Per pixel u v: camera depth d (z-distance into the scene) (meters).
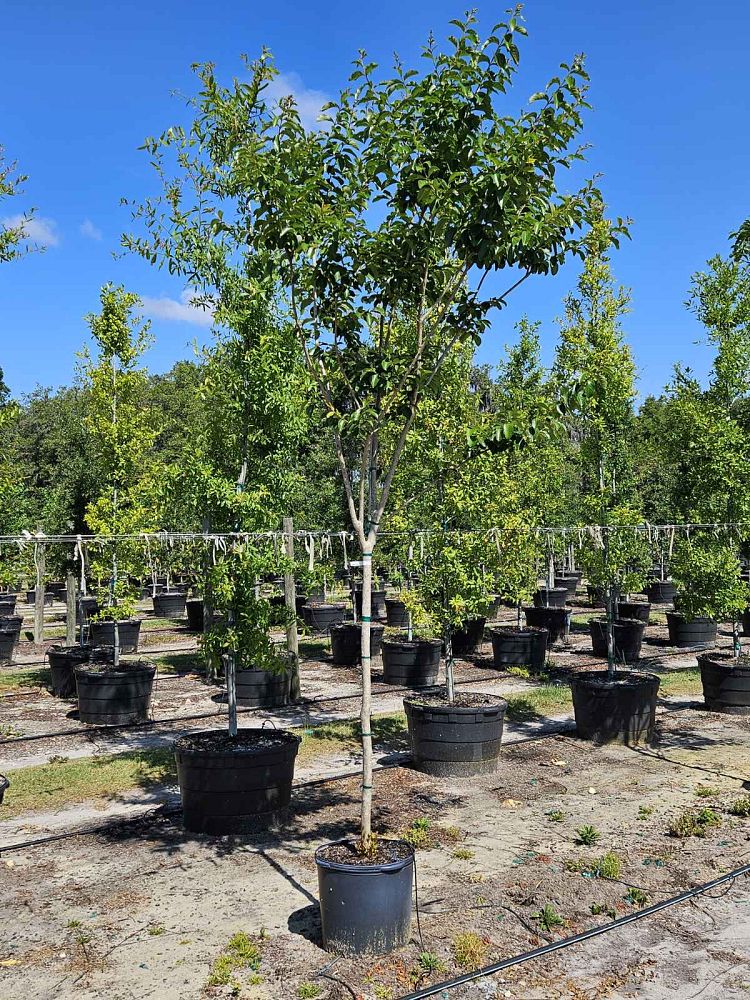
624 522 9.23
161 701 11.15
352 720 10.03
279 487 8.05
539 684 12.20
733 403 10.27
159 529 10.75
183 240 7.73
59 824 6.49
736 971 4.15
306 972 4.12
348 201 4.52
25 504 16.34
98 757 8.45
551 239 4.65
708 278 10.22
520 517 9.27
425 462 8.55
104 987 4.02
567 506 17.00
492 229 4.41
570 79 4.24
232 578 6.62
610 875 5.30
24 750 8.81
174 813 6.65
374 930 4.23
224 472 8.09
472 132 4.39
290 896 5.04
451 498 8.31
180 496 7.14
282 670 6.74
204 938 4.51
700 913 4.79
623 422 9.70
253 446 7.84
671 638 15.89
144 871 5.46
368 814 4.51
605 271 9.43
